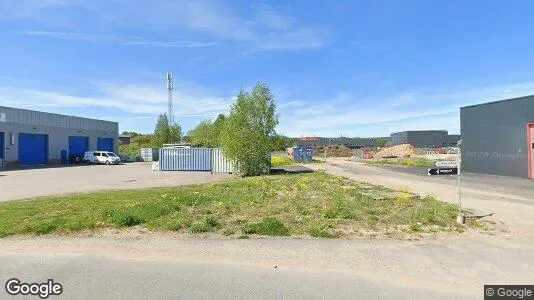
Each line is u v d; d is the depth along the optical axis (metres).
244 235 8.36
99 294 5.12
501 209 11.92
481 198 14.95
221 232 8.63
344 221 9.49
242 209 10.88
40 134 47.66
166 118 72.94
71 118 53.88
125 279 5.70
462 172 31.83
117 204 12.44
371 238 8.12
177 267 6.28
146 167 42.59
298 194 14.22
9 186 20.75
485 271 6.09
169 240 8.01
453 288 5.38
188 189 18.25
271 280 5.67
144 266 6.33
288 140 98.19
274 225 8.75
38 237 8.29
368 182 21.72
